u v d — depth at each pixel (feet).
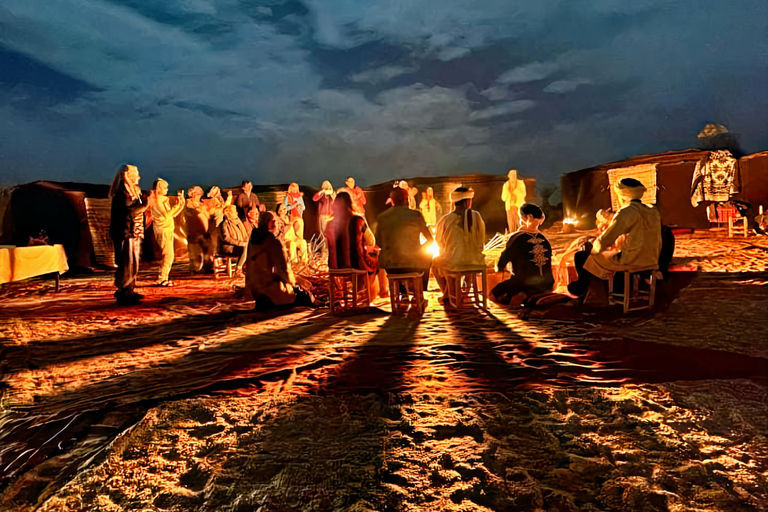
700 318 18.99
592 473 8.71
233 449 9.89
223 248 38.63
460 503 7.99
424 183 64.85
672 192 48.37
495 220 63.57
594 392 12.01
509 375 13.61
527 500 8.00
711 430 10.00
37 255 29.60
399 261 22.97
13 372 15.42
